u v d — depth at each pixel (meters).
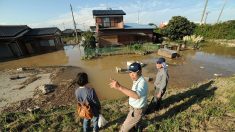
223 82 7.96
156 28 34.38
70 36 54.88
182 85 9.88
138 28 27.02
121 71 13.45
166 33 30.59
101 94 9.09
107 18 26.30
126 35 26.91
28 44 26.36
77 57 20.94
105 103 7.11
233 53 19.72
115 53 20.50
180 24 28.91
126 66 15.14
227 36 27.92
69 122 5.17
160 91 4.98
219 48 23.33
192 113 5.15
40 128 4.86
